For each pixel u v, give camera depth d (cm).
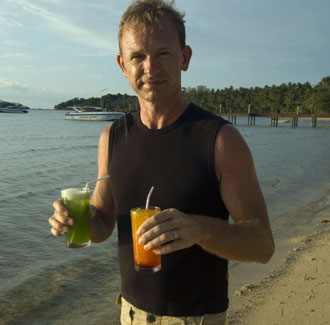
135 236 164
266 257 173
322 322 405
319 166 2023
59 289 541
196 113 184
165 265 177
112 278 582
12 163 2164
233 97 14438
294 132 5906
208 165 174
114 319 463
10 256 668
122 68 206
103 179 210
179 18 189
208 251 160
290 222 877
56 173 1805
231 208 173
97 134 5019
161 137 183
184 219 144
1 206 1076
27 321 455
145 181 184
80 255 673
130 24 184
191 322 177
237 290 501
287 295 476
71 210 184
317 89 10925
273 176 1667
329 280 510
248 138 4503
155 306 180
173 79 183
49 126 6931
